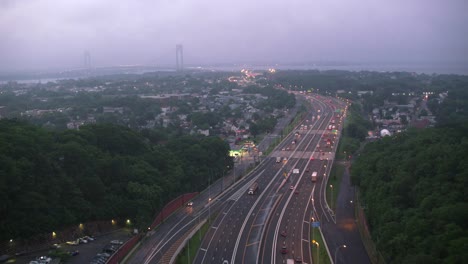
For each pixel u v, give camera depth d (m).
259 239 156.12
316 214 180.75
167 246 151.50
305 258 140.25
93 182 168.75
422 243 117.50
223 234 161.50
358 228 165.75
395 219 141.25
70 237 152.88
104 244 149.88
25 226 143.00
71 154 174.50
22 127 191.50
